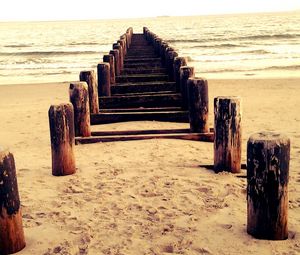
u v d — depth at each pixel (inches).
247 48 1614.2
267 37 2145.7
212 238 158.9
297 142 323.9
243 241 154.7
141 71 517.7
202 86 306.0
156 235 164.1
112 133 323.3
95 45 2044.8
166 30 3331.7
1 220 149.3
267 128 385.7
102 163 265.3
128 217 182.5
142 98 381.1
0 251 150.2
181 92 370.9
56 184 229.1
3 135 394.0
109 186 222.2
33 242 161.8
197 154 280.1
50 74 1071.6
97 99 359.3
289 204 192.5
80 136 315.0
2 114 527.5
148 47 798.5
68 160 243.1
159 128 356.5
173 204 195.0
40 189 222.1
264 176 150.1
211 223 172.9
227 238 158.1
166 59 501.0
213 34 2571.4
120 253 150.2
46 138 369.4
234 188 211.2
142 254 149.4
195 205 193.0
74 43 2231.8
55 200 205.5
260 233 155.3
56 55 1583.4
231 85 748.6
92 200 203.6
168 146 298.7
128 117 356.8
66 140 241.1
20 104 619.8
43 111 538.3
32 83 884.0
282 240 154.3
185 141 310.7
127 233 166.7
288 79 802.2
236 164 233.1
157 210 188.5
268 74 924.0
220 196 203.0
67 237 165.2
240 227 167.2
